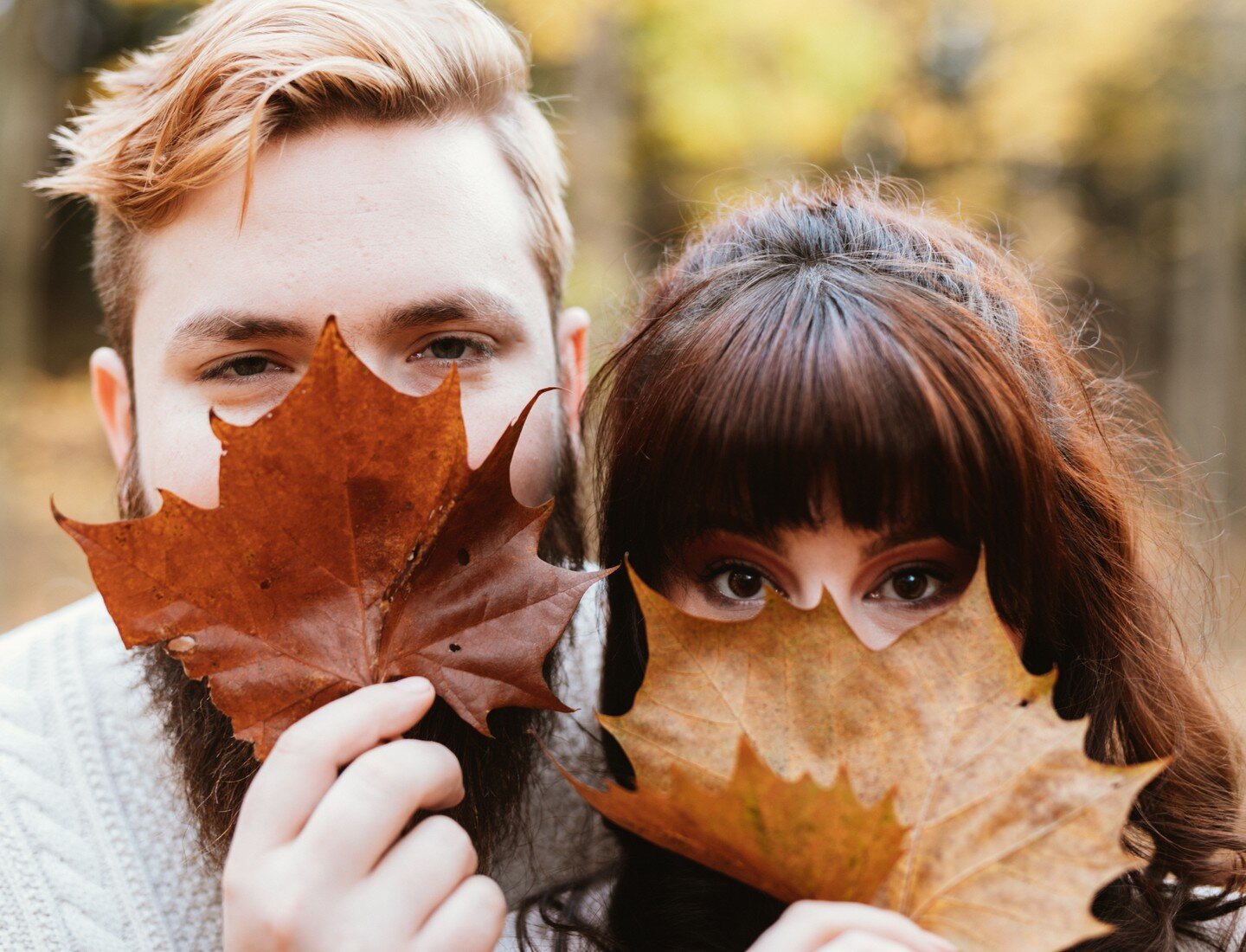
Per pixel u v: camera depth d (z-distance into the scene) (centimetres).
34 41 465
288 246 80
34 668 104
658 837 57
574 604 62
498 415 87
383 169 83
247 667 58
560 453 104
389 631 61
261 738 59
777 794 52
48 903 92
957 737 58
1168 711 92
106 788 97
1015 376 80
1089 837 55
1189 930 89
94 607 111
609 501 86
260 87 82
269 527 58
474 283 85
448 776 59
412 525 61
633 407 87
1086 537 88
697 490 77
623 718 60
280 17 88
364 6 91
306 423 57
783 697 59
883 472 73
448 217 85
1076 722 57
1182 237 766
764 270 85
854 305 78
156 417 87
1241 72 677
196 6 504
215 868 92
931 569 78
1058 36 619
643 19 483
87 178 94
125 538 55
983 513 75
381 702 58
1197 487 117
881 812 51
